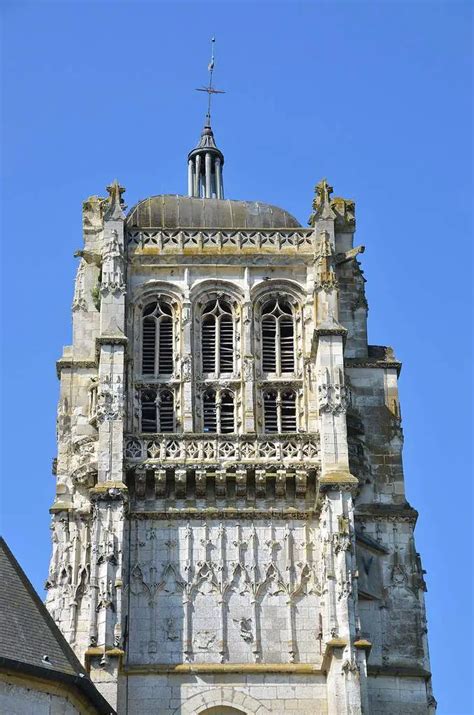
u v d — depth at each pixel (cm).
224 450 14112
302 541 13862
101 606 13188
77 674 11300
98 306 15275
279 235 15300
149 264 15112
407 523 14338
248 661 13388
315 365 14662
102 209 15812
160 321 14962
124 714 13088
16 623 11375
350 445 14475
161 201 15850
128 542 13788
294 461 14050
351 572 13325
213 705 13188
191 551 13800
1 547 12019
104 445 13925
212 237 15275
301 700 13225
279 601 13625
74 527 14175
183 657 13375
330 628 13112
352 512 13600
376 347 15275
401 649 13812
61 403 14825
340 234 15762
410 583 14088
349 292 15488
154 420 14538
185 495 14012
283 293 15112
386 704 13575
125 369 14438
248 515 13938
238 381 14662
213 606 13588
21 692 10988
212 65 18225
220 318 15000
